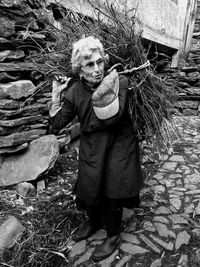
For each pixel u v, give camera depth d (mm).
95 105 1449
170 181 2811
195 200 2459
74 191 1874
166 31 5578
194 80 5715
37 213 2148
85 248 1864
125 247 1866
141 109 1723
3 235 1814
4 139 2236
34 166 2408
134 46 1745
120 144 1606
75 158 3020
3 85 2209
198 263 1740
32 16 2428
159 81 1888
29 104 2363
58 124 1647
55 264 1729
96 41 1427
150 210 2297
